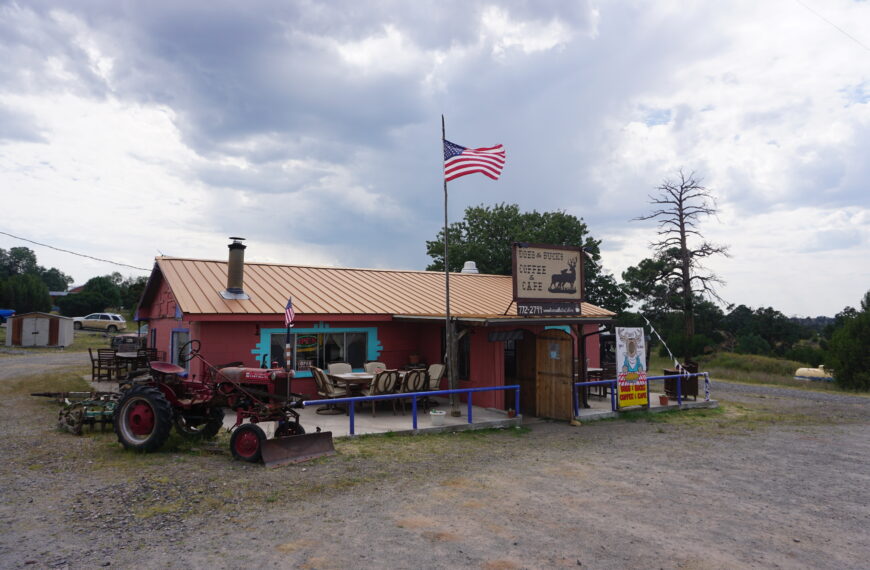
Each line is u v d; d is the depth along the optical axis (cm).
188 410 896
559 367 1300
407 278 1930
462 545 498
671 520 590
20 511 562
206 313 1254
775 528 575
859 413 1584
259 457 774
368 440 987
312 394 1426
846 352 2422
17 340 3494
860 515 626
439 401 1456
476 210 4275
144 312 1991
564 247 1403
